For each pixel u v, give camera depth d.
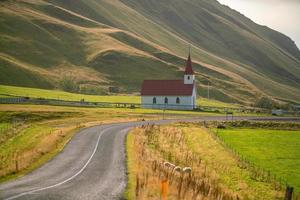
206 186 53.88
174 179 53.59
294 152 95.94
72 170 57.25
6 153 69.69
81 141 85.00
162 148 85.25
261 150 97.31
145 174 54.75
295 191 64.31
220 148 93.31
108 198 42.84
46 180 50.53
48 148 74.06
